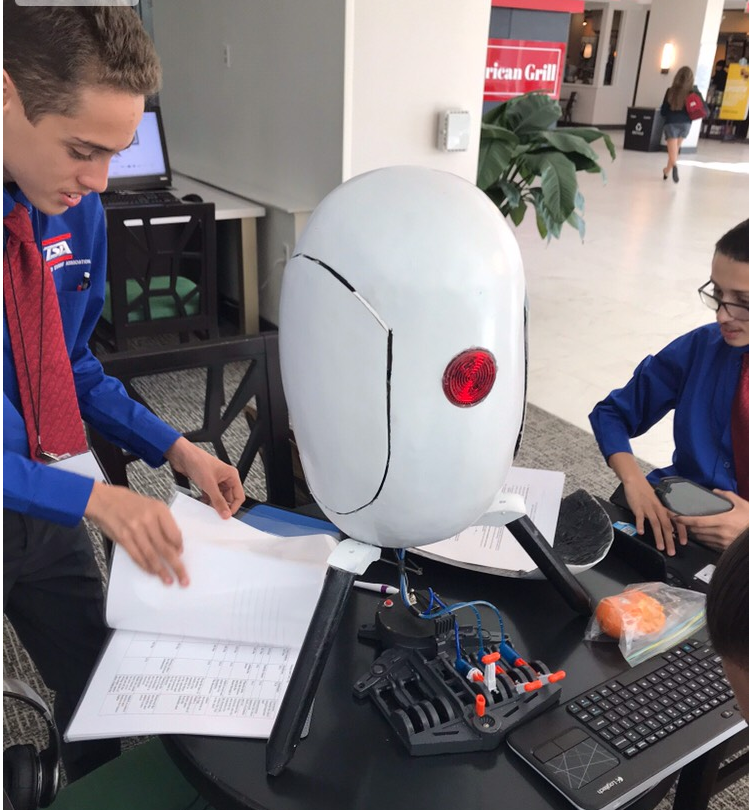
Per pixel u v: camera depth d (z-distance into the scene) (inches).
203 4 148.8
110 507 31.3
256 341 55.6
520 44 198.5
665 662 33.4
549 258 221.1
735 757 47.8
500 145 136.6
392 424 23.4
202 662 32.1
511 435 25.5
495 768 28.0
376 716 30.1
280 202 131.8
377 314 22.5
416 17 111.7
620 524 45.4
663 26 494.9
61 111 28.5
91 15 27.7
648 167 414.3
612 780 27.1
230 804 26.8
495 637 33.4
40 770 28.6
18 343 37.6
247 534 34.8
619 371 140.3
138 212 113.5
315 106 120.6
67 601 46.1
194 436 56.1
